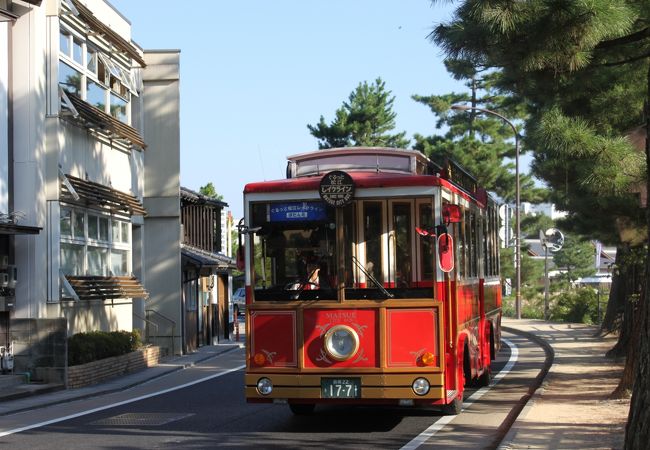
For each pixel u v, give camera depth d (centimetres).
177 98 3023
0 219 1967
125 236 2730
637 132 1641
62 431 1348
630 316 2330
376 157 1383
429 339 1235
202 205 3900
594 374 1986
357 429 1326
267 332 1272
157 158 3030
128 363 2341
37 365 1984
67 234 2242
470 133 6344
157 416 1509
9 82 2095
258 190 1284
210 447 1171
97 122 2328
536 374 2141
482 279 1711
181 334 3005
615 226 1898
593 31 1166
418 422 1388
